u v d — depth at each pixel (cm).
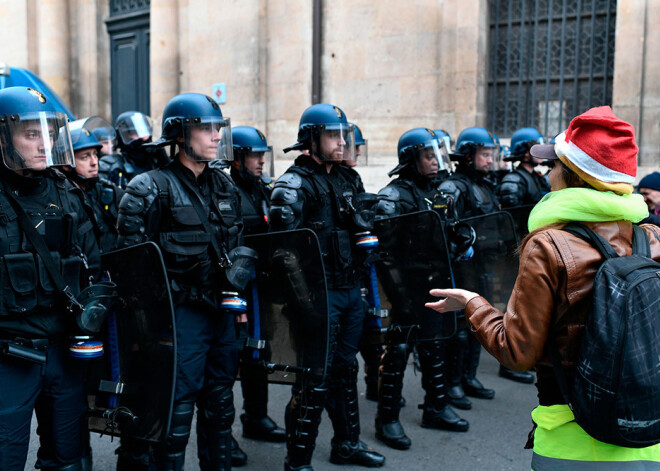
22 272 225
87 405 258
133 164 515
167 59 973
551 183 180
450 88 758
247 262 276
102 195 411
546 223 171
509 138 765
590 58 721
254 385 377
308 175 325
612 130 165
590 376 150
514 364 165
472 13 737
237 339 289
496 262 431
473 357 460
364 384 490
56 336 239
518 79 761
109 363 268
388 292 376
